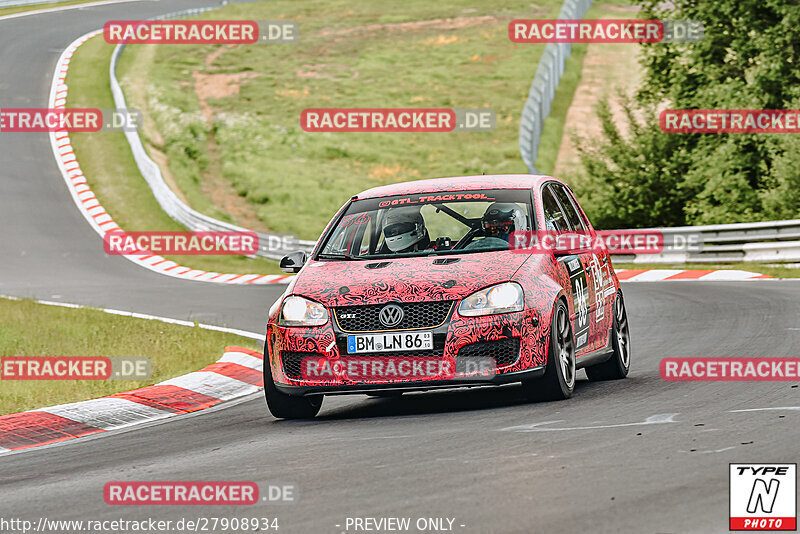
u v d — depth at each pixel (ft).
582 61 582.76
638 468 63.72
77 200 421.18
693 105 344.90
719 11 349.61
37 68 611.88
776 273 229.66
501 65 623.36
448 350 89.10
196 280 301.22
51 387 125.39
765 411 80.74
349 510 58.80
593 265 107.96
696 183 316.81
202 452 83.30
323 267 98.48
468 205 102.47
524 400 95.96
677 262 271.90
